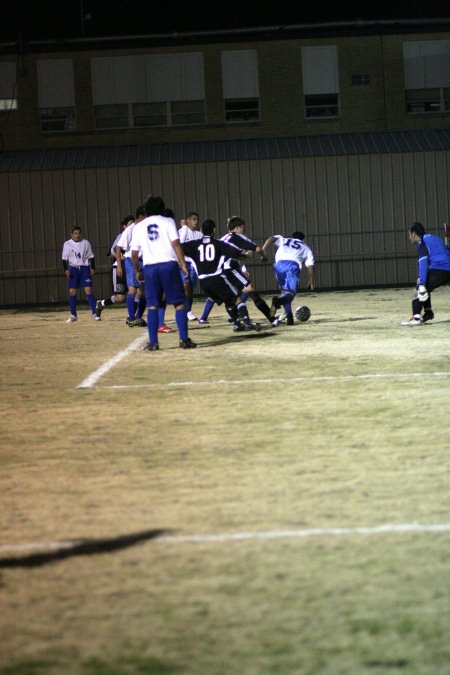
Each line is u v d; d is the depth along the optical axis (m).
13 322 36.38
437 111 64.19
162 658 5.64
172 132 63.97
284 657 5.61
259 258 52.75
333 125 64.06
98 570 7.20
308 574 6.96
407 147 53.31
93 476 10.24
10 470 10.65
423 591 6.56
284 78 63.88
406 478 9.66
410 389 15.32
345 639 5.83
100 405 14.90
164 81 63.72
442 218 53.25
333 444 11.44
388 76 63.94
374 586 6.69
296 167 52.84
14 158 54.09
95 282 52.88
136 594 6.69
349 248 53.09
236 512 8.62
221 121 63.97
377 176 53.00
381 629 5.96
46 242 52.81
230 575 6.99
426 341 22.33
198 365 19.38
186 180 52.75
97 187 52.75
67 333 29.14
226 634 5.95
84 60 63.44
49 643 5.91
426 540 7.64
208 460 10.81
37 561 7.45
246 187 52.88
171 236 22.06
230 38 63.66
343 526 8.09
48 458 11.21
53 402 15.36
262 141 55.41
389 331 25.17
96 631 6.07
